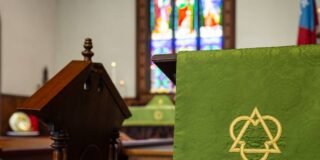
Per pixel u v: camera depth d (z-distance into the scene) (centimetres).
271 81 165
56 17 1219
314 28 836
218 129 169
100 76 264
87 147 254
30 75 1100
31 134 870
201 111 172
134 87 1150
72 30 1206
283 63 165
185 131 173
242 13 1080
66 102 234
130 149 430
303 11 841
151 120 948
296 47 165
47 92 227
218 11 1123
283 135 160
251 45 1066
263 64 167
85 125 252
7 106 993
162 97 1011
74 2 1210
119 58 1169
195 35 1136
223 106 170
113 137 282
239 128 166
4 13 1012
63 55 1207
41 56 1150
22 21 1075
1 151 402
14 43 1043
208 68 174
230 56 172
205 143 169
